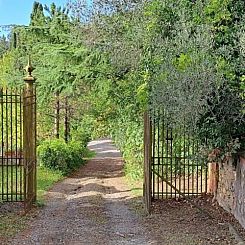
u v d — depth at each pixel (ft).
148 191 36.86
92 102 71.97
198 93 29.30
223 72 29.40
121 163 92.32
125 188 54.75
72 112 85.10
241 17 31.01
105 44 56.85
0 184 49.75
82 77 62.64
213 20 30.86
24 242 27.96
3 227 31.99
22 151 40.63
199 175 47.50
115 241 28.14
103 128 79.71
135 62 52.11
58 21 67.97
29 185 39.65
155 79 34.24
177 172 46.03
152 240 28.19
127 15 54.95
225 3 30.32
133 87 57.41
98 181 62.75
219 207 36.52
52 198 46.39
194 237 28.48
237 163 32.04
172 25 36.14
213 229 30.42
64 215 37.01
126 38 54.19
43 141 78.02
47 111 83.05
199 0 32.40
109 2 56.59
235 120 30.63
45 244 27.53
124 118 63.93
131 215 36.50
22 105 40.96
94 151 123.75
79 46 63.00
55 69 63.82
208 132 31.53
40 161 69.92
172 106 30.96
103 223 33.58
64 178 66.64
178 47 31.48
